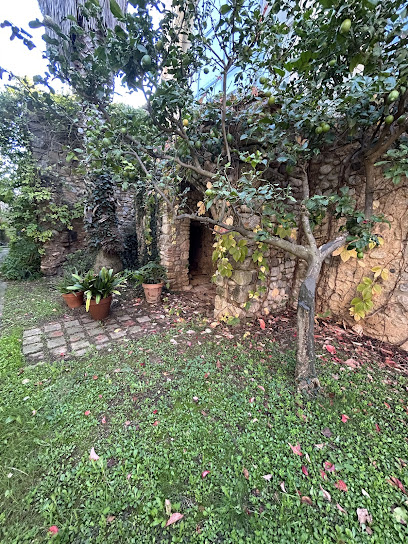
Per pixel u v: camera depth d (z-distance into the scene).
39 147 6.12
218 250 3.62
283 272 4.05
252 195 1.97
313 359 2.28
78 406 2.07
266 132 2.45
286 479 1.50
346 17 1.49
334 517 1.31
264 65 2.20
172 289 5.59
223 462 1.60
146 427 1.86
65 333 3.46
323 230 3.63
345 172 3.21
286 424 1.90
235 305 3.63
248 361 2.72
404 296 2.92
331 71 2.05
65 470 1.55
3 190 5.79
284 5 1.97
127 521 1.30
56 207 6.28
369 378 2.45
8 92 5.55
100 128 2.36
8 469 1.54
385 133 2.16
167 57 1.94
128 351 2.96
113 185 5.67
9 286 5.59
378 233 3.04
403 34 1.64
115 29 1.65
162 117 2.35
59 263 6.61
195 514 1.33
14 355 2.83
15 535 1.23
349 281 3.41
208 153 3.41
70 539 1.22
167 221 5.30
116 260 5.90
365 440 1.77
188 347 3.07
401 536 1.22
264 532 1.25
